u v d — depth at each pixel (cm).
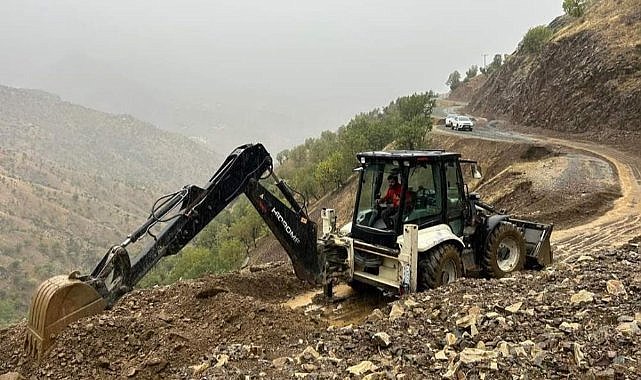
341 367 483
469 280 718
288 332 662
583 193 1938
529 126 4872
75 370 532
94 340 560
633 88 3728
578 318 518
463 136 4444
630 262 708
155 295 813
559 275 677
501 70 7125
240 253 4822
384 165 830
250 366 514
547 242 994
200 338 626
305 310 834
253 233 5338
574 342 455
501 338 500
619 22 4419
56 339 547
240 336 644
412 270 759
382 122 6138
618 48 4119
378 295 894
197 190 666
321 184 5800
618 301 546
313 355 527
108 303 581
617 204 1747
